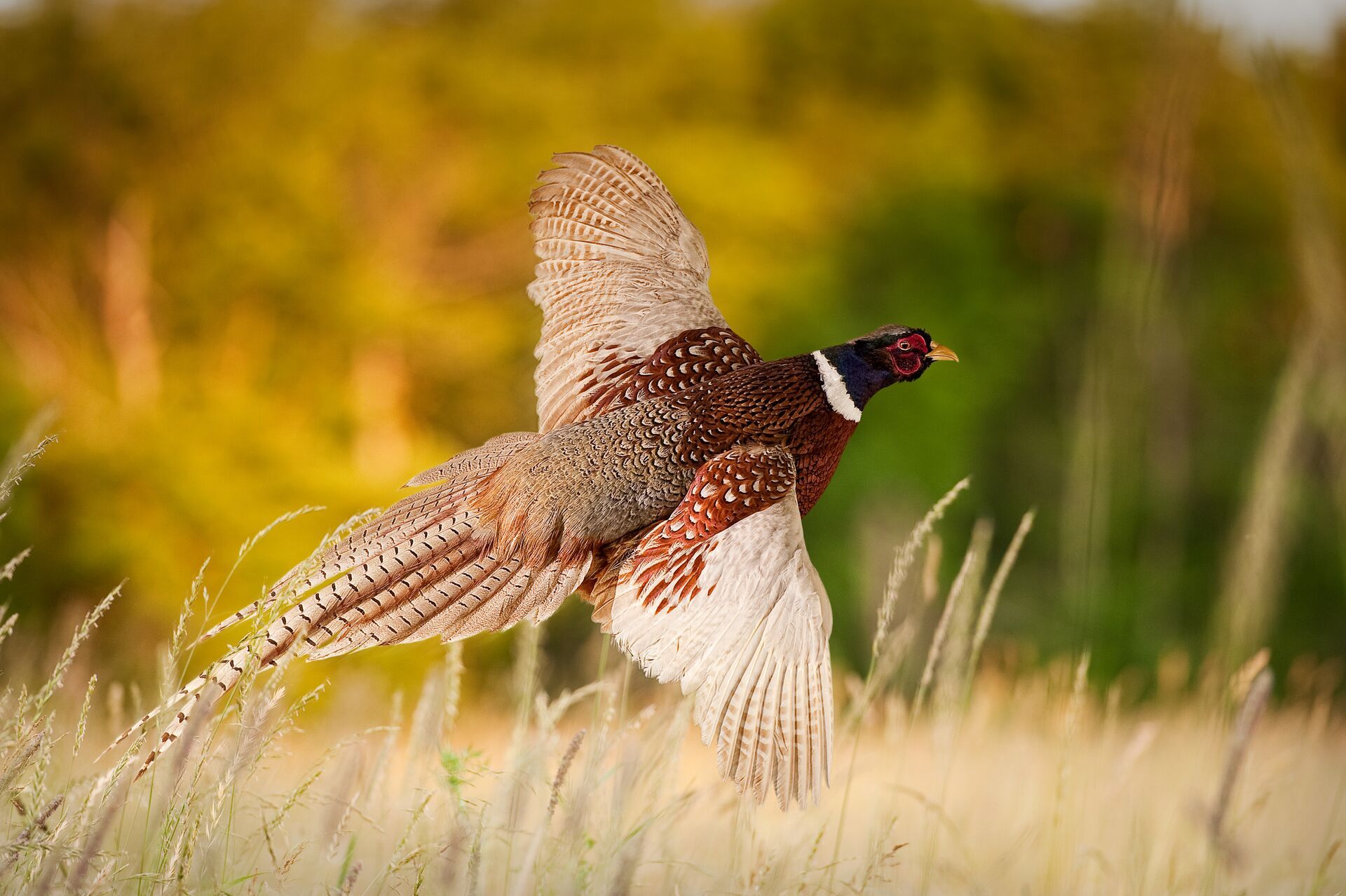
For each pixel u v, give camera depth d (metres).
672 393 5.93
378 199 29.22
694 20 32.62
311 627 5.25
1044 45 33.72
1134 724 9.23
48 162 28.84
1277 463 5.07
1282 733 9.33
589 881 4.42
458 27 32.44
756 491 5.44
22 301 28.75
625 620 5.40
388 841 5.33
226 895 4.36
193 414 25.28
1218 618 6.37
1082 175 30.72
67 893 3.96
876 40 33.00
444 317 28.30
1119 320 11.95
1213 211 28.72
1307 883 6.66
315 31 30.72
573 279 6.25
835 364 5.88
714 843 6.34
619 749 5.09
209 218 28.17
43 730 4.48
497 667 20.22
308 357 27.66
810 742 5.04
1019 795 7.43
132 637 21.02
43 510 23.39
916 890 6.24
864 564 22.36
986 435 27.73
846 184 29.91
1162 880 6.30
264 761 5.38
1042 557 26.00
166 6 30.72
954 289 28.47
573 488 5.60
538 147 29.30
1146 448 22.03
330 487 24.56
